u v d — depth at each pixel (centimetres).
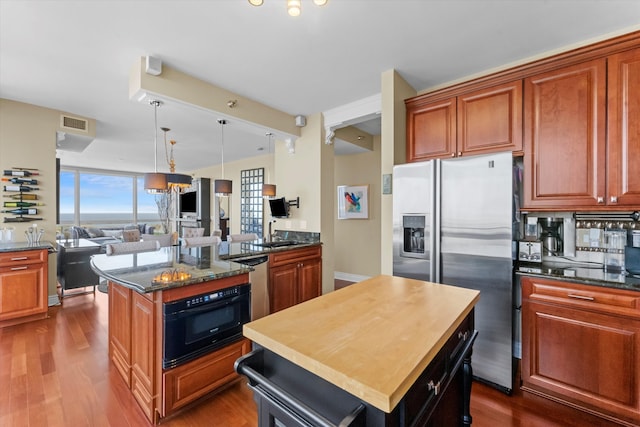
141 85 240
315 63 251
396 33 209
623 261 200
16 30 203
